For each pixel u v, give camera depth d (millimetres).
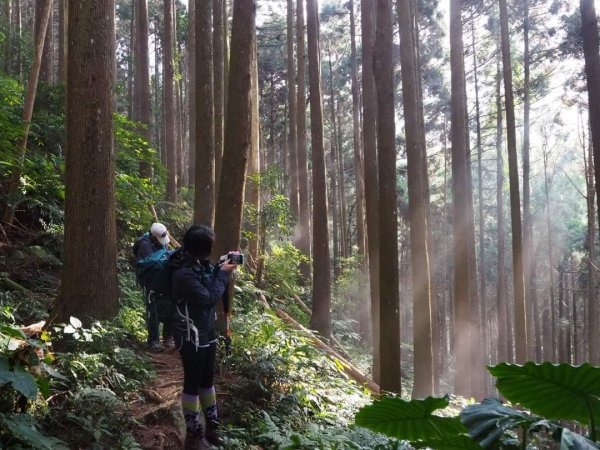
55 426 4148
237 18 7086
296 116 21734
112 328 5738
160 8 34438
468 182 16328
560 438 1979
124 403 4738
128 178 10297
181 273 4004
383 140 6664
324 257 13234
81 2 5957
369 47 11766
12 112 10289
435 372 14602
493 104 26766
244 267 12617
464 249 12656
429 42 26203
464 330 12430
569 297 38031
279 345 7086
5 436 3479
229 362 6184
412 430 2594
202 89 9773
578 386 2096
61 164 10203
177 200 16844
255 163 16406
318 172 13742
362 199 22688
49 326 5887
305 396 5996
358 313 18625
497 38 22312
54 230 9844
